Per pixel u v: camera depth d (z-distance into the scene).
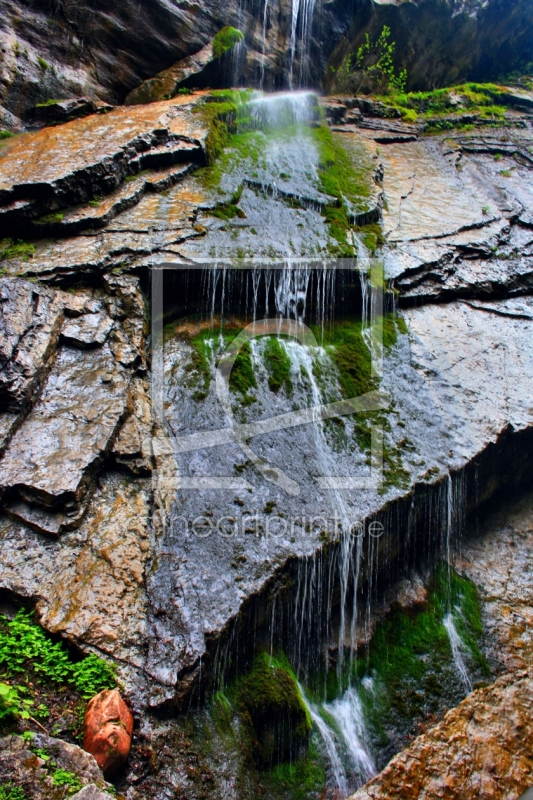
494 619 5.66
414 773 3.92
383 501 5.27
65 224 6.29
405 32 12.05
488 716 4.36
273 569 4.55
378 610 5.38
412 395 6.39
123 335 5.63
